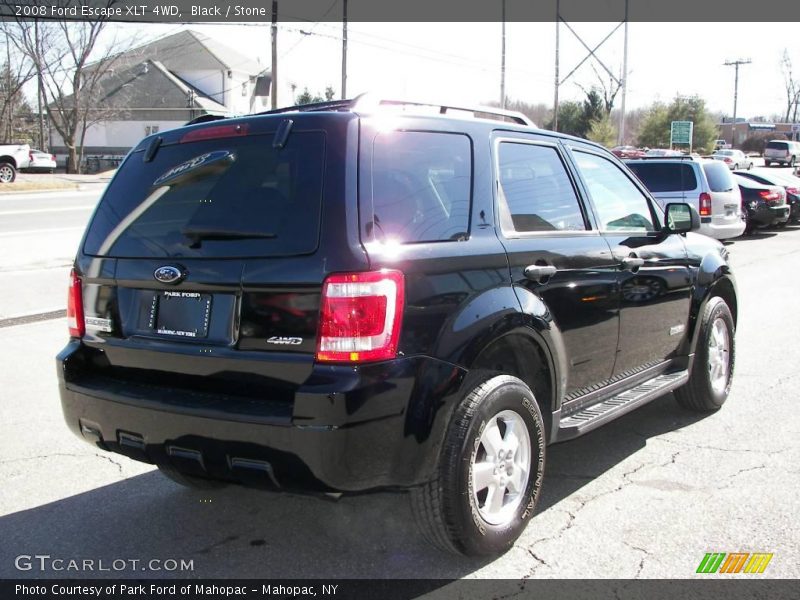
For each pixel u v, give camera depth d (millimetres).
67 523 3980
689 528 3824
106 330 3637
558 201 4262
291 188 3195
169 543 3768
